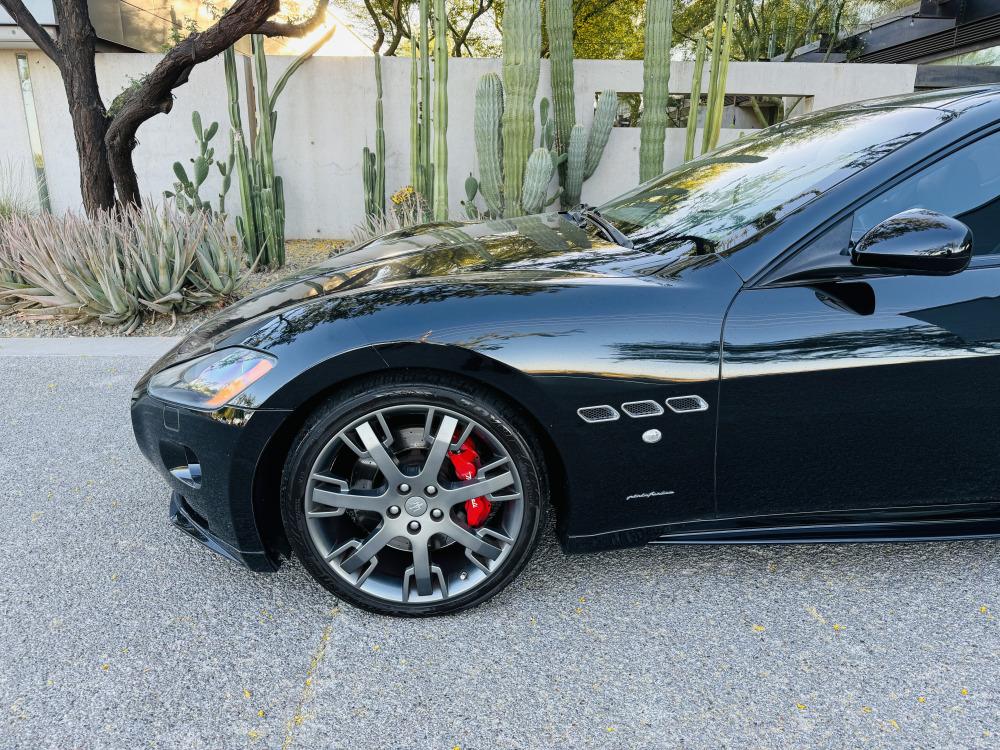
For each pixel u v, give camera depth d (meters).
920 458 1.97
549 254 2.23
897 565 2.24
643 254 2.13
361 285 2.12
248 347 1.89
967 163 1.97
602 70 8.76
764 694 1.71
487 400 1.84
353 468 1.95
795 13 16.33
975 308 1.87
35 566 2.25
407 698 1.70
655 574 2.20
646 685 1.74
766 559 2.28
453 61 8.61
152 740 1.57
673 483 1.94
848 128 2.29
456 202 9.08
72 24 6.29
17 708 1.66
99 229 5.40
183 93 8.45
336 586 1.93
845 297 1.86
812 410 1.88
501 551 1.94
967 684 1.74
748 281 1.89
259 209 6.91
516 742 1.57
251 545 1.95
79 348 4.74
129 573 2.21
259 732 1.60
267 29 6.44
